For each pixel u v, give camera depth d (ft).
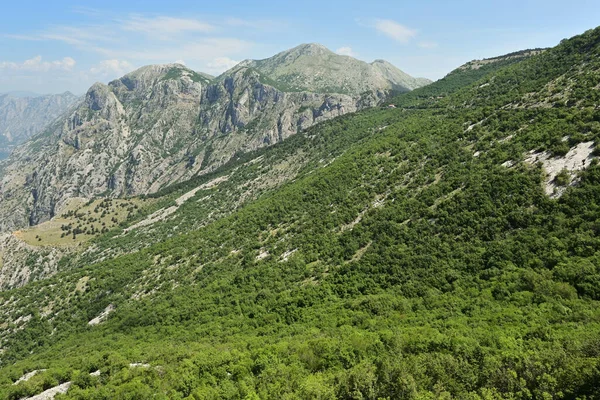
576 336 107.65
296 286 231.91
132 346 215.10
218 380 137.18
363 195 294.05
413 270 194.18
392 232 228.22
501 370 98.89
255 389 122.21
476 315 144.15
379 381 105.81
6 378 187.32
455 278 176.86
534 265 160.25
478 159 250.37
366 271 210.38
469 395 91.91
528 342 113.70
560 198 178.81
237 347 165.37
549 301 138.00
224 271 300.61
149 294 321.32
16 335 334.65
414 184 265.95
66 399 140.05
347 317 174.70
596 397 82.64
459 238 197.77
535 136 232.32
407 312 164.55
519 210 187.83
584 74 284.00
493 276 165.48
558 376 89.97
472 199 212.23
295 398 104.99
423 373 104.94
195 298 268.21
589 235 156.46
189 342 198.49
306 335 163.12
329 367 127.54
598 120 212.23
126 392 134.62
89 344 249.34
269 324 201.77
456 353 112.06
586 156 189.26
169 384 138.00
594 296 134.72
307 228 297.33
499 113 304.30
